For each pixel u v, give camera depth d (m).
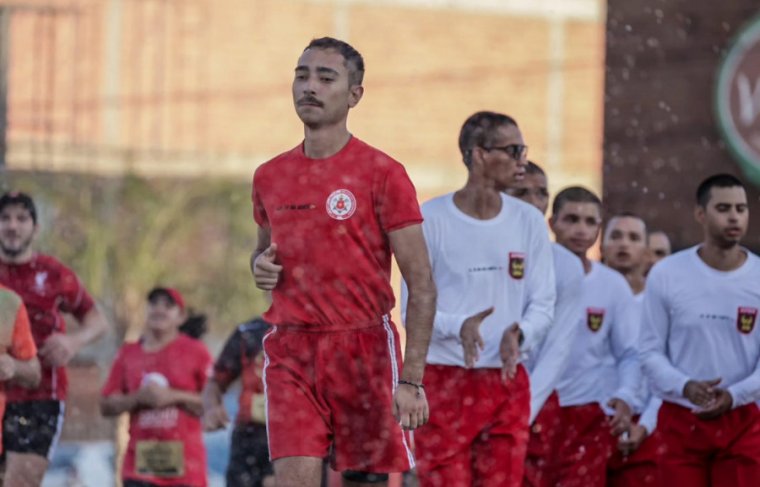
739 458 20.27
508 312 18.70
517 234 18.78
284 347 15.21
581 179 70.56
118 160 49.16
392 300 15.34
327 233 14.97
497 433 18.58
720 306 20.25
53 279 23.75
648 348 20.66
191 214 50.66
